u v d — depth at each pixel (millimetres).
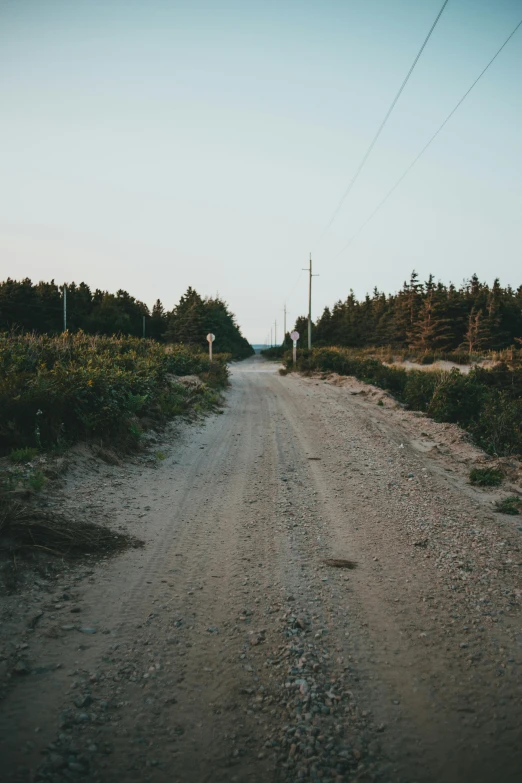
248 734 2654
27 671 3031
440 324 59719
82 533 5008
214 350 63844
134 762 2436
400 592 4293
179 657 3291
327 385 24031
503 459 9453
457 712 2848
